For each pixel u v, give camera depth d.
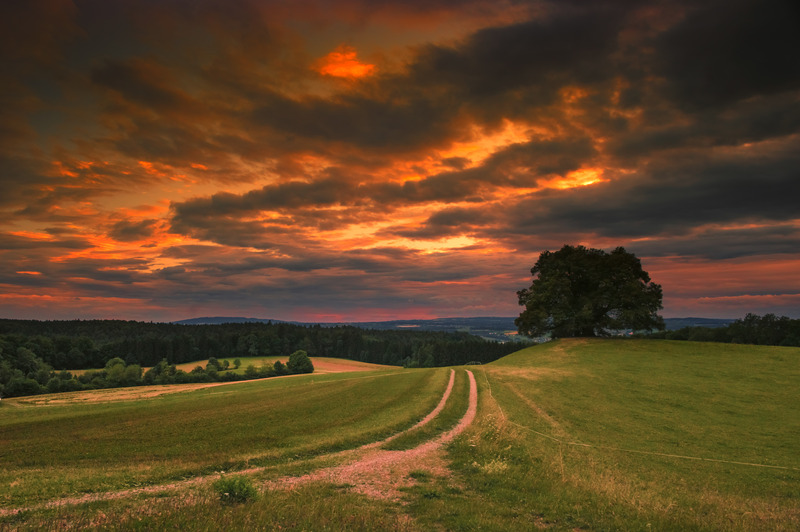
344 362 155.88
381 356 186.12
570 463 19.84
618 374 50.91
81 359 135.38
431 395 36.94
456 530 11.14
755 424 32.19
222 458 18.34
